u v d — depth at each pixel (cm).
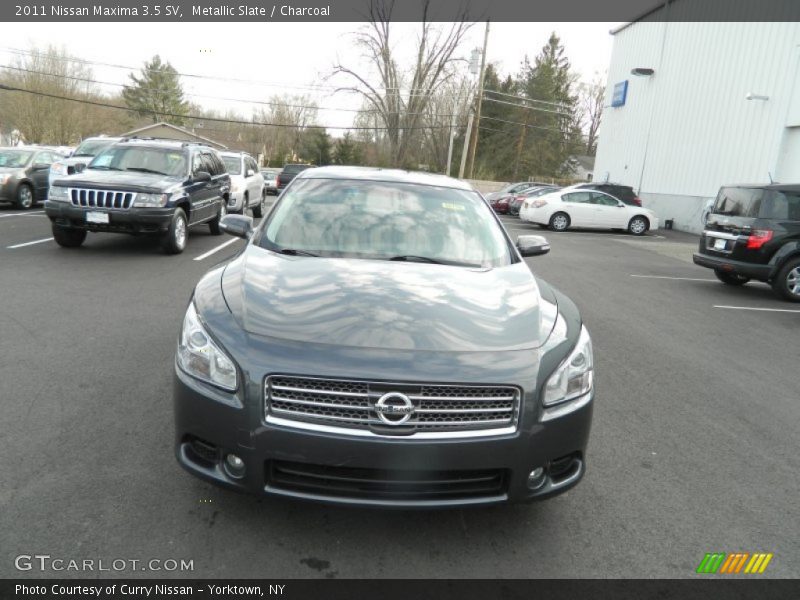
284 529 267
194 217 1026
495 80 5638
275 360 239
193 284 747
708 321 762
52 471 300
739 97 1962
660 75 2428
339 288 288
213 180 1136
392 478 238
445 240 371
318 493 242
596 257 1350
